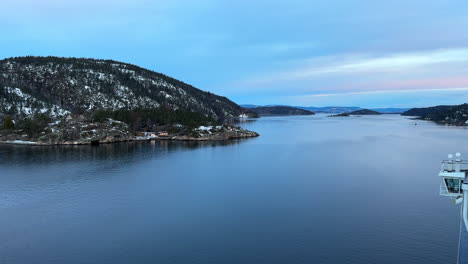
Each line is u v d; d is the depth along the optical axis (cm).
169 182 6391
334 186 5947
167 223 4300
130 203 5116
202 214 4612
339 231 4006
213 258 3409
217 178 6694
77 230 4116
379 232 3966
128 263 3338
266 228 4116
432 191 5588
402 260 3341
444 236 3838
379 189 5731
